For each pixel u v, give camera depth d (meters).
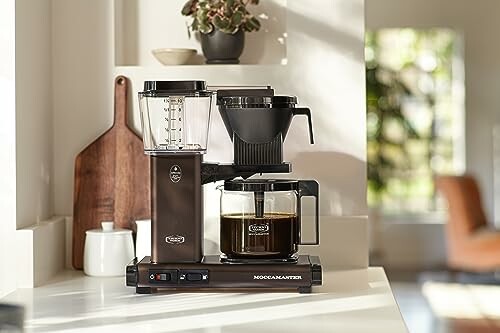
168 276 2.61
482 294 7.27
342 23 3.01
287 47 3.02
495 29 8.48
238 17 2.98
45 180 3.02
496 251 7.09
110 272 2.92
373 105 8.73
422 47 8.70
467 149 8.58
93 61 3.08
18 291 2.70
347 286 2.71
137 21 3.13
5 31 2.72
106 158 3.06
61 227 3.05
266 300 2.52
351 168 3.02
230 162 3.04
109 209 3.06
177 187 2.63
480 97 8.55
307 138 3.03
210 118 3.00
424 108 8.72
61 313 2.37
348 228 3.02
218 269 2.61
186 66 3.04
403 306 6.84
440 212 8.70
